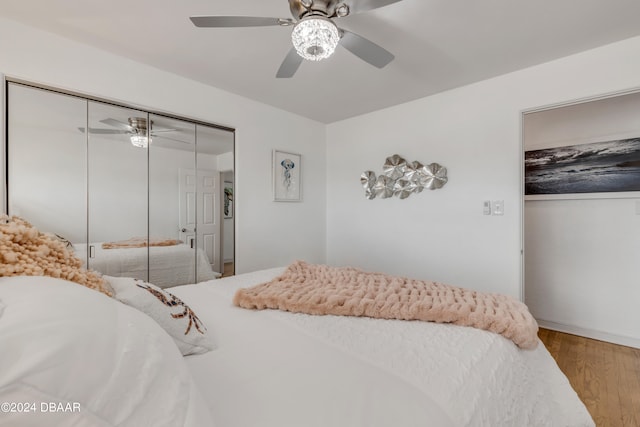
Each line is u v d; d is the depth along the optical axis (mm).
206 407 603
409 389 750
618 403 1642
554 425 1062
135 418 480
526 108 2299
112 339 551
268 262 3092
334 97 2887
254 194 2967
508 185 2406
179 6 1590
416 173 2928
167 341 699
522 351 1103
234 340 1043
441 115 2770
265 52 2064
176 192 2473
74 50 1927
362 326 1153
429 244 2865
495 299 1356
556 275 2732
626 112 2434
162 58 2146
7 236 809
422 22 1726
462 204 2650
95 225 2082
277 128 3178
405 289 1466
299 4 1355
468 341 1012
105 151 2115
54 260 903
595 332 2523
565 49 2033
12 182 1780
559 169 2727
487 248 2514
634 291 2379
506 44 1967
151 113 2312
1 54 1697
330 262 3725
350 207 3525
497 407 796
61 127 1938
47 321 501
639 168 2377
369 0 1268
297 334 1091
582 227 2613
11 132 1771
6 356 418
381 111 3227
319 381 778
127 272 2227
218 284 1795
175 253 2469
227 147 2777
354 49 1606
